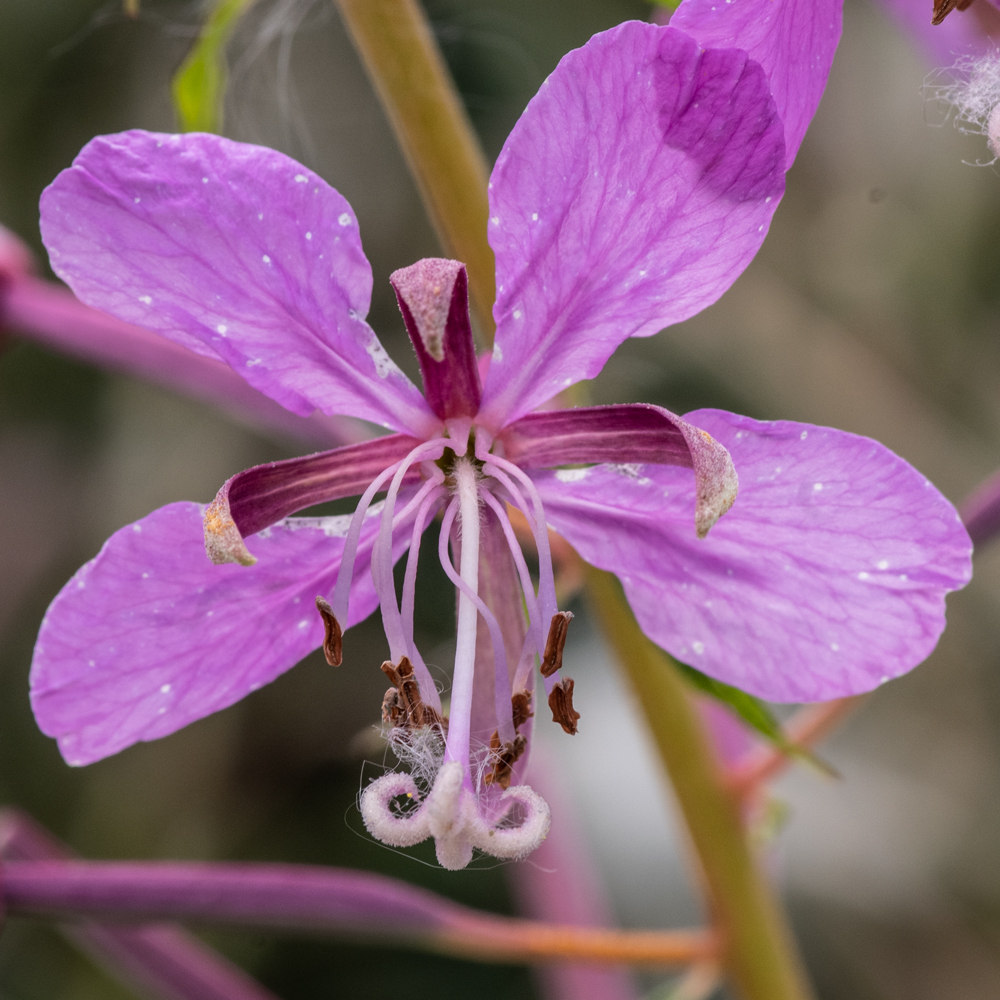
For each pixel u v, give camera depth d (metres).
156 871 0.14
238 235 0.13
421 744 0.13
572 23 0.28
